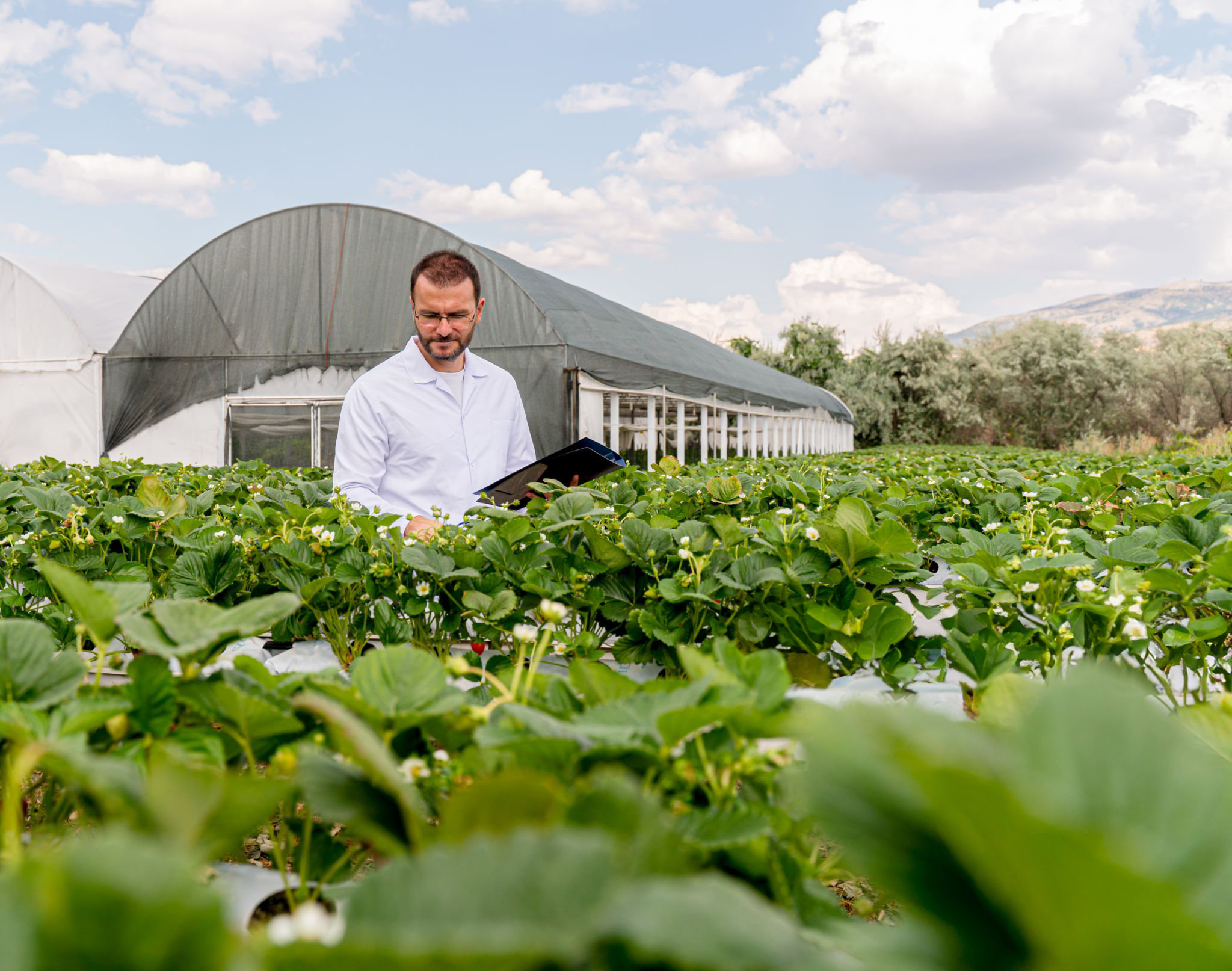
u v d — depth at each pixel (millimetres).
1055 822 375
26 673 1144
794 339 60719
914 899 539
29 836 1228
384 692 1144
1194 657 2439
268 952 487
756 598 2625
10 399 18000
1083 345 52094
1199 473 5668
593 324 15609
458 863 597
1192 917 389
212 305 16578
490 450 5199
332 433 16031
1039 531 3514
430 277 4766
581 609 2953
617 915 539
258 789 792
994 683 1126
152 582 3451
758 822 905
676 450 19625
